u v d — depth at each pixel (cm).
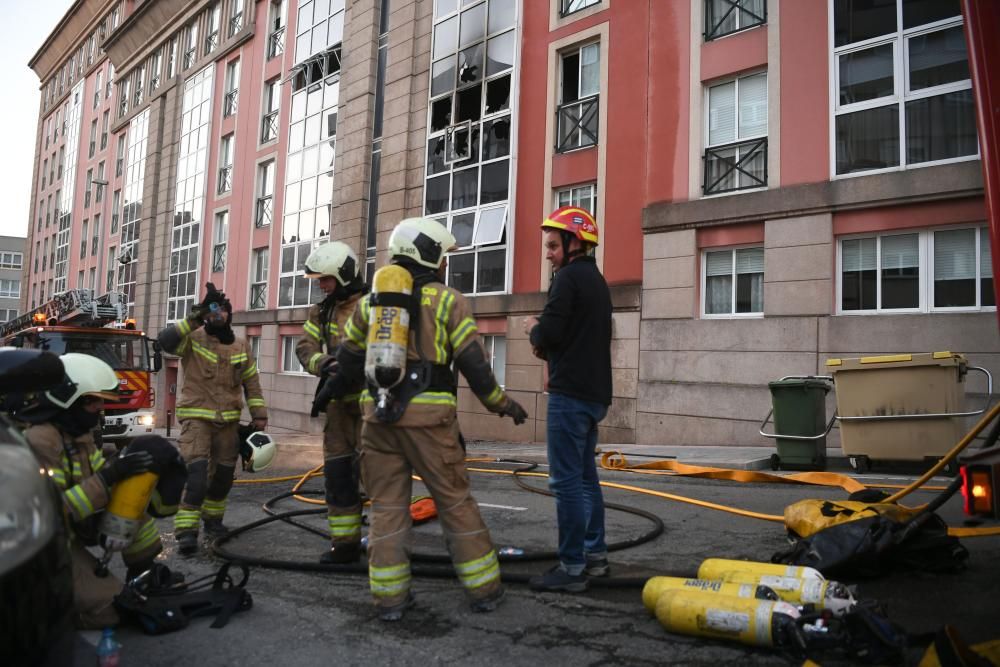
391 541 345
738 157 1294
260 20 2748
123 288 3591
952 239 1062
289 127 2534
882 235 1124
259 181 2670
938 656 242
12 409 323
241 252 2689
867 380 828
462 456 353
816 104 1189
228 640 319
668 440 1312
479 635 321
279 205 2534
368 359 333
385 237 2011
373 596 345
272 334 2462
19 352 275
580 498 376
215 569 448
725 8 1337
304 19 2519
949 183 1038
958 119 1055
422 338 344
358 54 2236
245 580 369
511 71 1692
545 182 1599
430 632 326
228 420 530
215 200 2877
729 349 1244
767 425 1186
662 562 436
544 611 349
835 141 1165
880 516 382
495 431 1650
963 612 327
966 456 346
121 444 1534
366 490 357
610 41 1504
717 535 506
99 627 320
